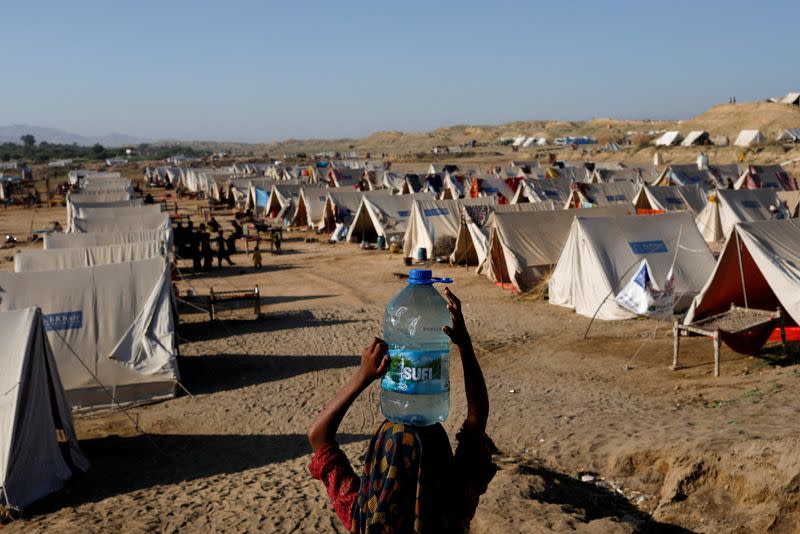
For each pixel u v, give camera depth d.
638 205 42.03
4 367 11.09
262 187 64.62
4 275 16.66
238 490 10.49
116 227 35.81
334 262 36.25
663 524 7.88
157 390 16.11
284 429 13.78
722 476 7.86
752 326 15.06
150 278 17.27
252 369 18.05
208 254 34.72
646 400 13.34
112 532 9.15
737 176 58.59
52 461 11.38
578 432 11.54
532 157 142.50
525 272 25.83
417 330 3.13
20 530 9.82
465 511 2.98
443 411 2.98
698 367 15.46
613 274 21.80
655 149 114.88
